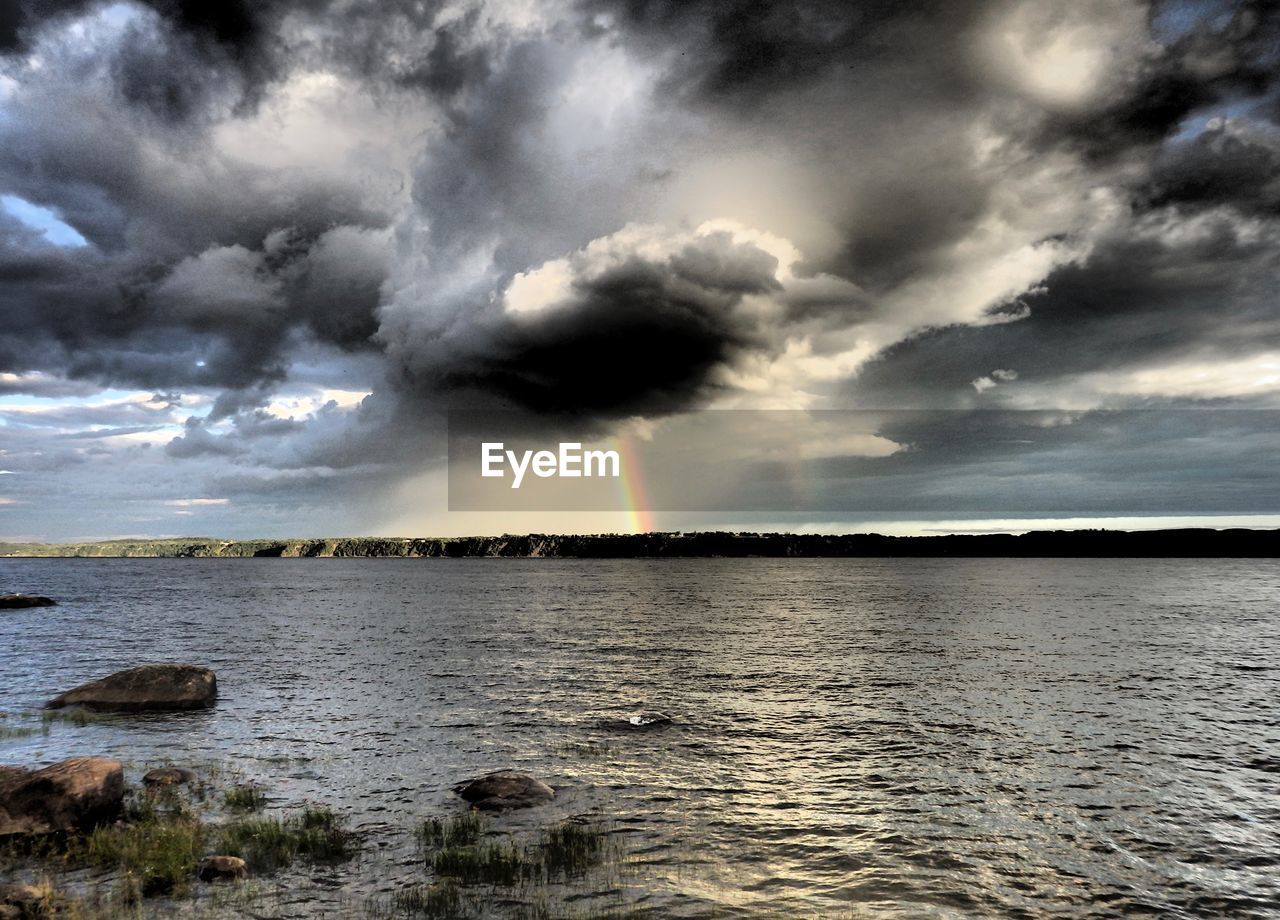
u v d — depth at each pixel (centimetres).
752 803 1894
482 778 1939
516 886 1373
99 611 8556
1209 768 2241
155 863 1396
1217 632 6100
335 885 1362
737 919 1260
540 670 4106
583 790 1989
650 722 2789
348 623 7088
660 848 1588
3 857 1436
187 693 3072
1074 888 1434
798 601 10312
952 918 1299
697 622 7112
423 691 3456
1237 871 1526
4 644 5312
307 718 2848
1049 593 12212
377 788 1983
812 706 3125
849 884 1427
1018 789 2028
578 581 18412
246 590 13788
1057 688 3559
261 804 1828
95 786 1611
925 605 9388
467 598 11312
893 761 2292
